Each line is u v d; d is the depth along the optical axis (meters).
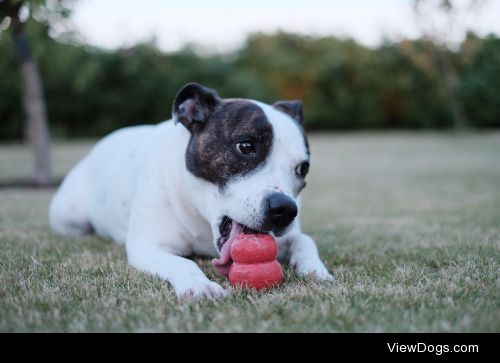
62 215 1.32
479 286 0.82
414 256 1.06
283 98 9.86
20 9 2.24
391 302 0.75
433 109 9.30
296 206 0.87
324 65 9.73
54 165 3.62
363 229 1.40
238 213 0.88
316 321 0.70
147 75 7.80
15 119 6.93
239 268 0.83
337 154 4.84
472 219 1.48
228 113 0.95
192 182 0.96
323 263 1.03
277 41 10.32
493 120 8.05
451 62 7.05
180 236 1.03
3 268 0.94
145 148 1.15
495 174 2.82
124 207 1.16
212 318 0.72
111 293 0.80
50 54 3.22
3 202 1.94
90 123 7.71
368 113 9.69
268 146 0.91
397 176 2.98
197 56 8.51
